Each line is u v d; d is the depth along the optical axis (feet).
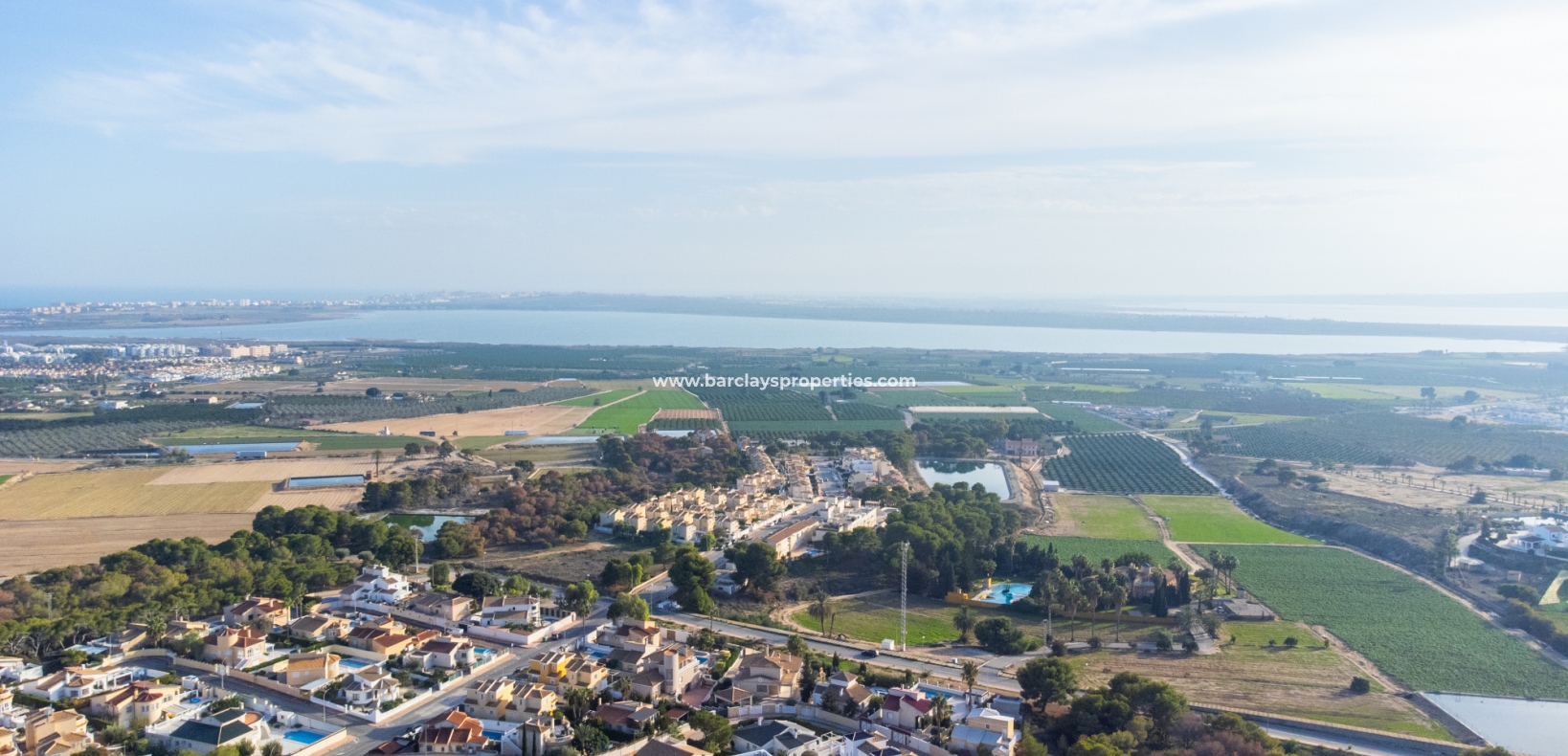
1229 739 582.35
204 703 610.24
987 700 652.89
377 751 558.56
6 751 517.55
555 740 568.00
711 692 649.61
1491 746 601.62
